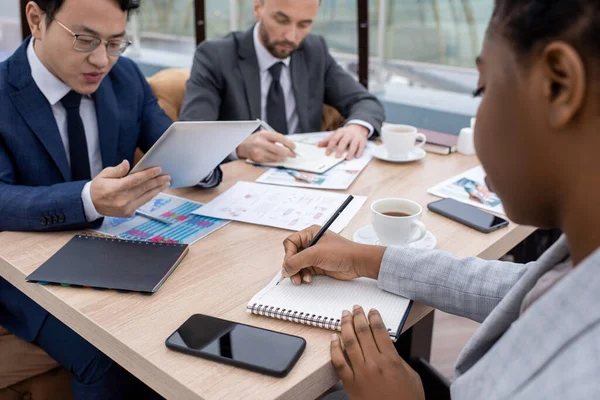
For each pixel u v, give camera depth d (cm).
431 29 284
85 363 122
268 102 208
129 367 76
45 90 132
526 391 42
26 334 128
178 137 107
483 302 83
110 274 93
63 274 92
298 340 75
